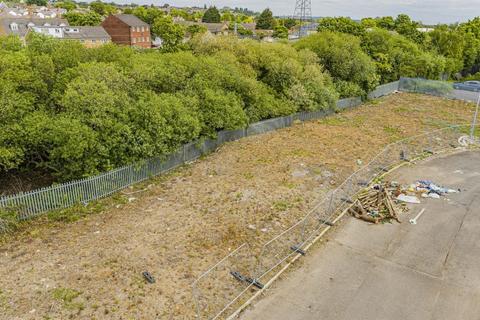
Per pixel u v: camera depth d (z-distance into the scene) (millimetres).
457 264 11586
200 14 153000
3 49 17297
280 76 26828
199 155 19844
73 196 13953
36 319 8719
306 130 24922
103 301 9336
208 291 9914
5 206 12344
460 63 53406
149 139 16031
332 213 14352
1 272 10266
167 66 20234
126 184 15844
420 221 14039
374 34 40781
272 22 119750
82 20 88688
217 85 21484
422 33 53531
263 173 17797
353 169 18625
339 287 10430
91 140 14055
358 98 32812
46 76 16312
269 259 11414
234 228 12875
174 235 12383
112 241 11938
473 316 9508
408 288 10469
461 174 18672
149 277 10156
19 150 13266
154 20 94000
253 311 9438
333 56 32281
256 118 23844
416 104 33594
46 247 11539
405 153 21266
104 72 16500
